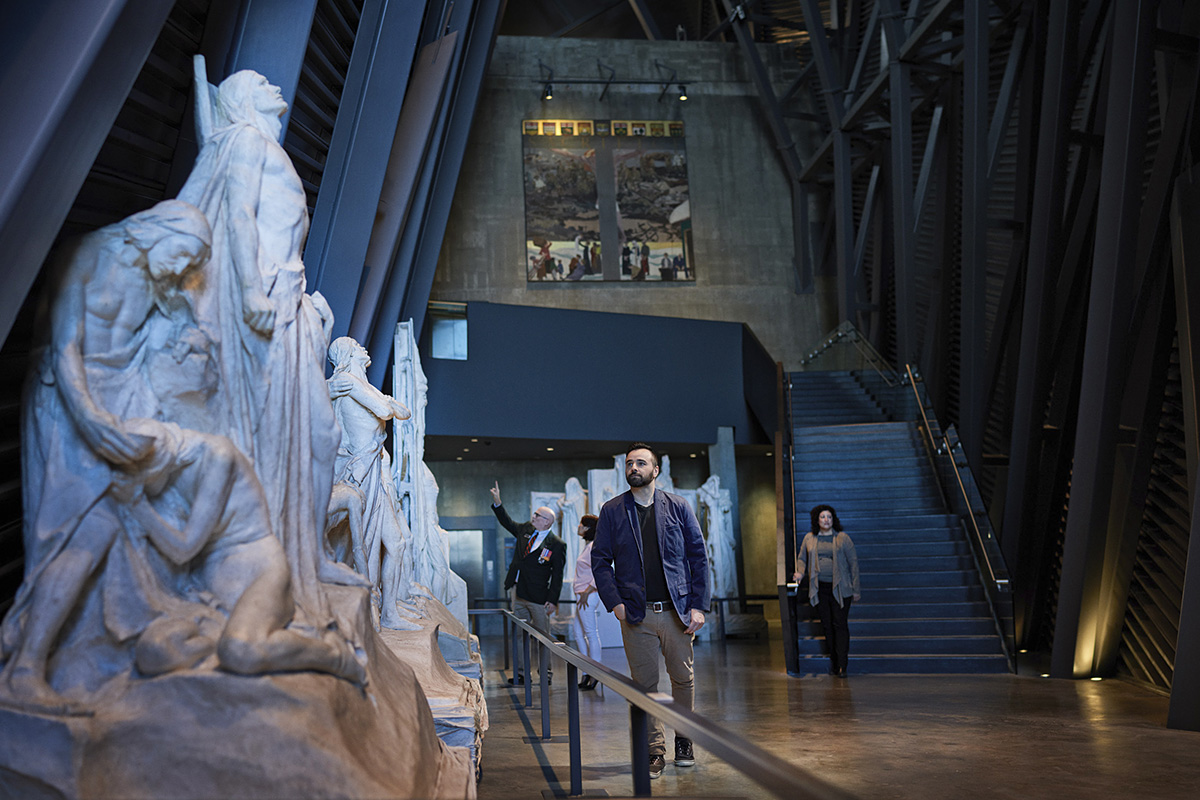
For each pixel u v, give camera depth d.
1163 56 8.77
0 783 2.05
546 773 4.71
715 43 24.25
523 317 16.45
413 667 4.39
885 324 21.75
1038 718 6.20
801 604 9.96
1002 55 16.31
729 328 18.62
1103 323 7.75
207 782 2.03
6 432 3.20
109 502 2.37
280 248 3.11
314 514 3.22
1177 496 7.88
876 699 7.21
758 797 4.09
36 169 2.39
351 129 6.54
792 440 14.17
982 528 9.99
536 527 8.62
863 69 20.23
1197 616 5.77
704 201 23.55
